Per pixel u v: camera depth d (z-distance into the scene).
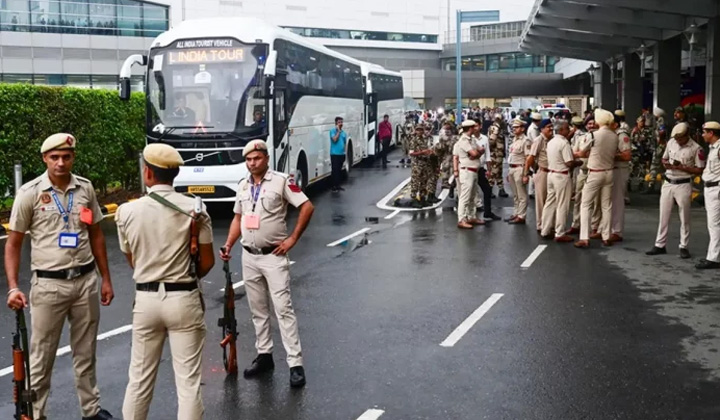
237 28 16.47
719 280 10.00
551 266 11.08
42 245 5.45
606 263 11.18
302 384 6.46
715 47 19.58
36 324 5.48
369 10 82.44
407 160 31.47
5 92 16.16
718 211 10.53
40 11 50.47
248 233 6.57
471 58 81.75
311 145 20.53
